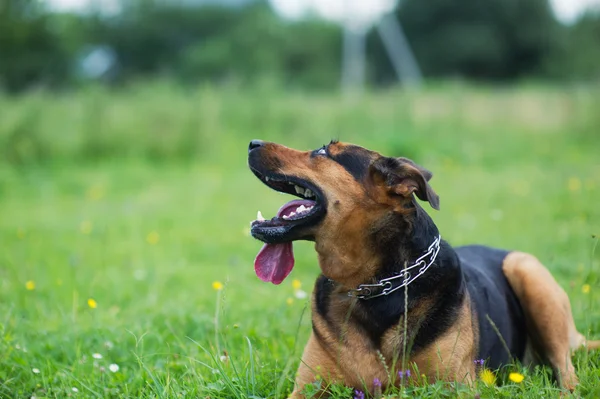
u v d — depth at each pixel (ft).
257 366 14.96
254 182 45.01
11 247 29.17
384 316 13.80
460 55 191.52
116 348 17.34
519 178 43.01
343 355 13.94
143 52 208.54
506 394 13.06
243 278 24.17
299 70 165.78
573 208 32.81
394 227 13.98
